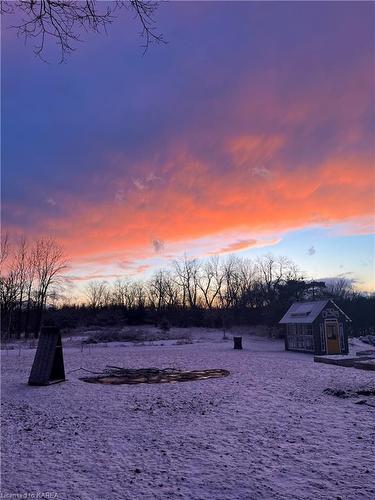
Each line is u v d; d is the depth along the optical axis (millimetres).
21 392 14398
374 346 38094
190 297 76812
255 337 47812
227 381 15750
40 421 10234
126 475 6602
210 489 5988
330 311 29844
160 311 66375
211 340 44312
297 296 50031
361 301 51656
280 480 6234
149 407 11602
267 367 19953
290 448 7695
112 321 58094
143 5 4797
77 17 4695
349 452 7375
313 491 5812
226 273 75375
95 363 22859
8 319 54094
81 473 6715
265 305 57000
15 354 28938
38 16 4645
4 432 9234
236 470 6688
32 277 55375
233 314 63469
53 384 15969
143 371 19297
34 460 7367
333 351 29312
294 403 11523
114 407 11727
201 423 9703
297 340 31859
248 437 8477
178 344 38969
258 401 11898
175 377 17344
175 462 7145
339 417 9844
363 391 12789
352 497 5602
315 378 16109
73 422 10102
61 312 59656
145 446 8094
